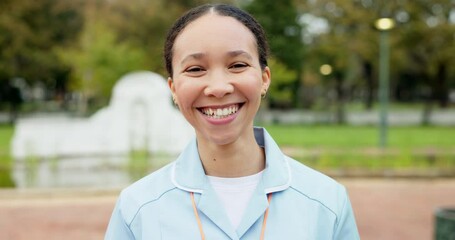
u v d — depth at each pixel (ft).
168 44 6.43
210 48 5.94
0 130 95.35
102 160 52.11
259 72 6.15
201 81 5.99
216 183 6.35
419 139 74.49
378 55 112.98
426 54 123.03
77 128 55.83
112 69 100.94
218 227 6.02
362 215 31.24
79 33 132.46
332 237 6.21
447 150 55.93
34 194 36.52
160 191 6.37
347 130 90.94
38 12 120.47
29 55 118.11
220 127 6.02
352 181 42.45
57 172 46.24
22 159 52.95
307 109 141.18
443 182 42.50
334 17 114.62
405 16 111.96
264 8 112.88
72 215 31.17
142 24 115.24
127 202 6.48
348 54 118.32
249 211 6.07
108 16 116.47
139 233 6.28
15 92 137.90
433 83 144.46
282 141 70.33
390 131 89.20
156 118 56.24
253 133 6.57
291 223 6.08
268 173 6.30
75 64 105.50
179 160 6.56
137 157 53.26
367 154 52.11
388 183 41.86
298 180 6.41
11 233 27.09
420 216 30.96
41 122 55.01
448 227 18.37
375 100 185.68
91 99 153.17
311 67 133.49
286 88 113.60
